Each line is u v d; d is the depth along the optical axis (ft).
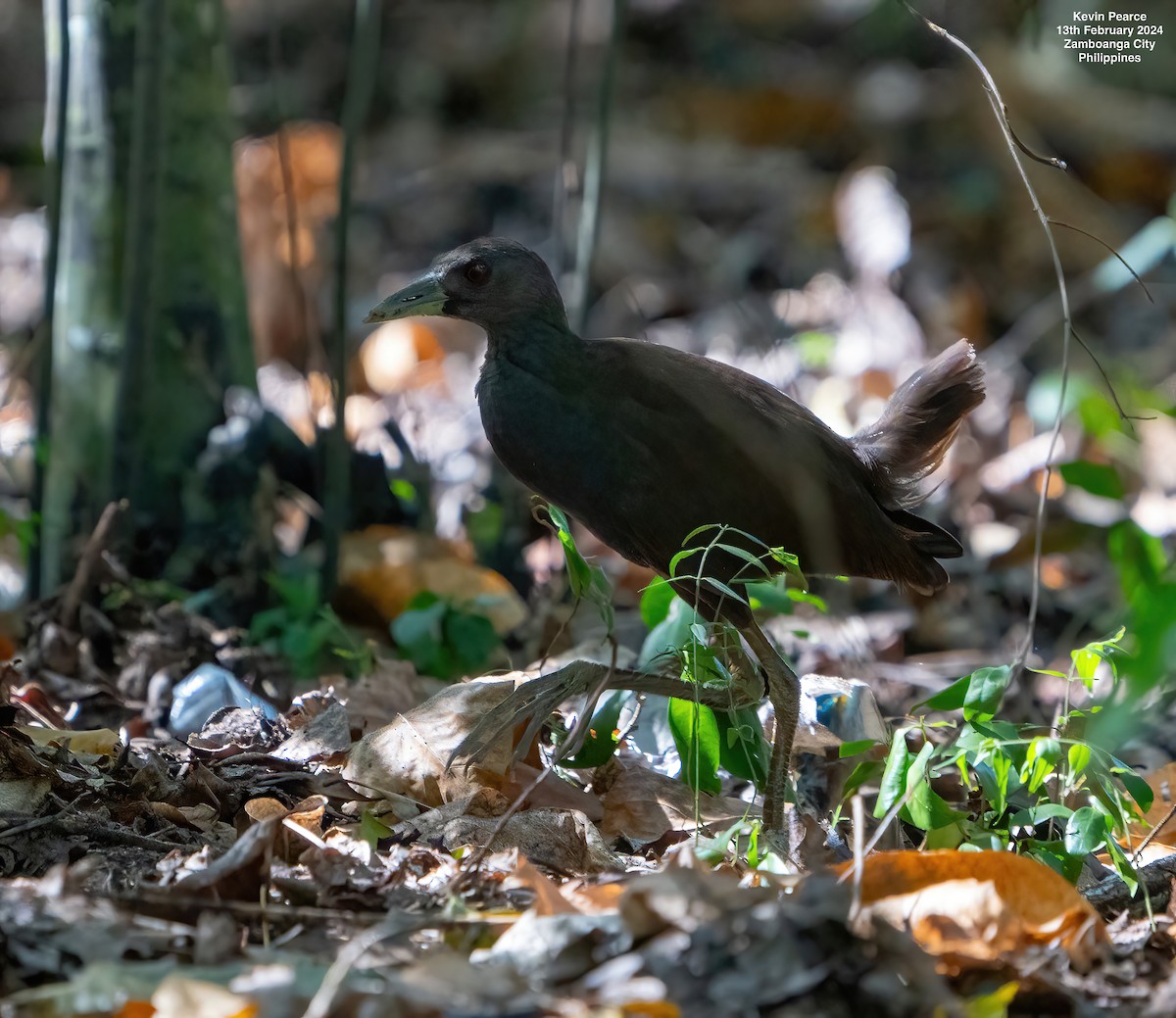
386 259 63.10
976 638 40.81
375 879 21.67
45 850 22.53
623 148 69.46
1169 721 32.27
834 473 27.07
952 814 23.06
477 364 55.67
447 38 78.23
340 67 76.02
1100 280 47.14
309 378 42.09
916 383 29.63
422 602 34.94
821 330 56.75
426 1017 16.97
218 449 36.29
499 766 25.71
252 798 25.27
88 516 36.40
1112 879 23.43
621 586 43.14
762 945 17.79
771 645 26.76
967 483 47.57
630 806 26.63
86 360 36.22
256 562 36.35
